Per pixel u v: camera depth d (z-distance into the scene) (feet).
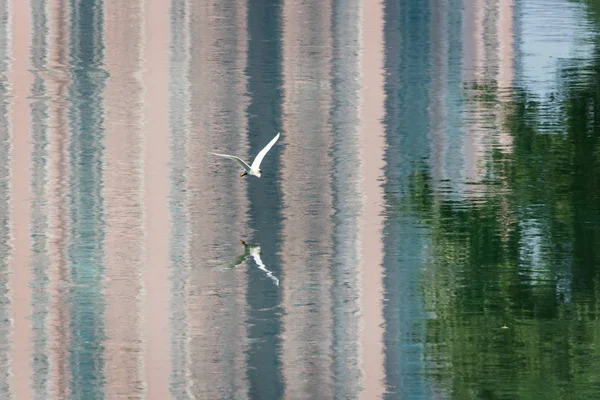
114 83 175.22
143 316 99.04
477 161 139.54
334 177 133.59
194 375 89.97
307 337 96.02
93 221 119.55
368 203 125.49
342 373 90.79
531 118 156.66
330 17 230.07
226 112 159.84
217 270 108.47
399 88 174.09
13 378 89.15
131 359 92.27
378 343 95.20
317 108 162.20
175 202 124.98
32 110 159.22
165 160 138.82
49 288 104.12
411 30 218.38
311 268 109.09
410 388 89.10
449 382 89.76
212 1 243.60
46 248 112.68
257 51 197.98
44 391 87.56
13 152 140.77
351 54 196.85
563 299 103.45
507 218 121.39
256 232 117.19
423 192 128.57
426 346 95.09
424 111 161.07
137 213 121.90
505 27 221.87
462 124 154.40
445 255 112.27
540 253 113.09
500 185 130.93
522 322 98.99
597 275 107.96
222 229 118.01
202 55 194.49
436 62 192.13
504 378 90.43
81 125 152.66
